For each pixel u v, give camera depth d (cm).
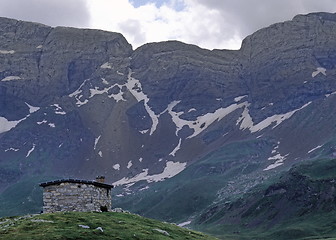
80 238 7175
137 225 8519
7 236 7106
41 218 8156
